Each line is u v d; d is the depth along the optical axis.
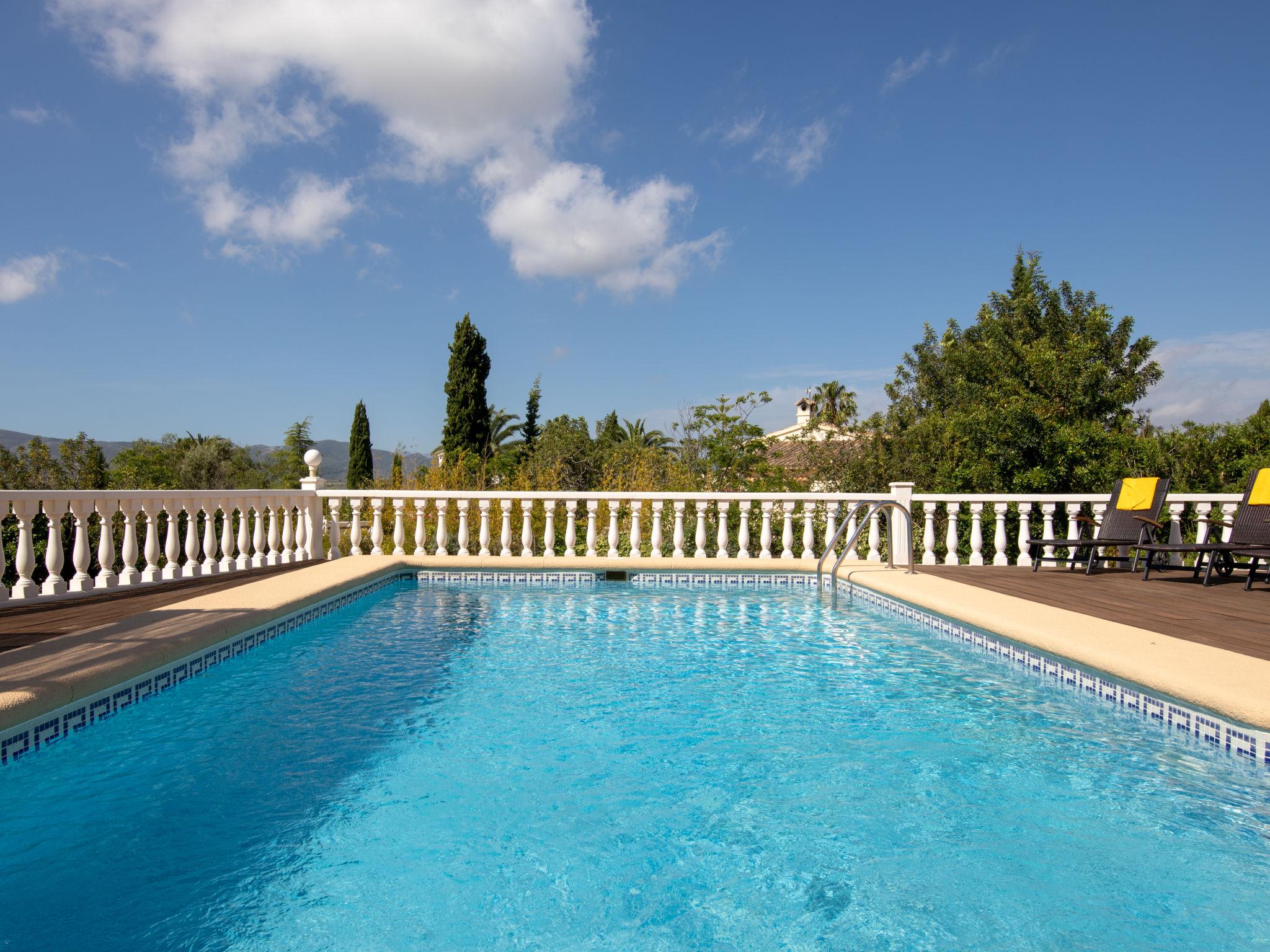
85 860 2.96
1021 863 3.02
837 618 8.20
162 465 40.41
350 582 8.55
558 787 3.77
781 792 3.73
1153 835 3.27
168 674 4.75
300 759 4.12
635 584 10.62
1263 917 2.62
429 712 4.95
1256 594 7.42
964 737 4.50
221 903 2.66
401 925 2.53
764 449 22.20
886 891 2.79
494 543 12.38
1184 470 17.38
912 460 18.81
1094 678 4.94
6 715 3.38
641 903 2.70
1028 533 10.66
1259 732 3.62
